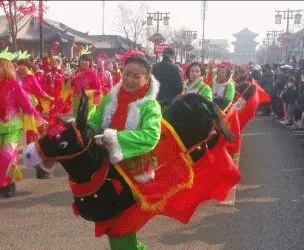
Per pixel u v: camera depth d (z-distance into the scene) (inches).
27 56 325.4
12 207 256.8
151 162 149.6
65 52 1430.9
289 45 1734.7
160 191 149.7
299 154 424.5
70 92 362.3
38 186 297.6
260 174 344.5
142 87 148.8
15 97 259.8
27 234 219.9
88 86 358.0
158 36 1040.2
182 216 155.9
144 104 146.8
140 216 147.6
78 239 214.7
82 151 134.8
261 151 435.5
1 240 212.4
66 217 243.3
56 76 506.0
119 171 143.3
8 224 231.9
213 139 170.1
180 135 159.3
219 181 169.8
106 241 212.7
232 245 211.5
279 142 487.8
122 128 148.5
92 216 143.9
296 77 604.1
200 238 218.5
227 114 251.0
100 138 137.6
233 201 265.9
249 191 298.0
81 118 135.9
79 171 137.2
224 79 301.3
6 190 271.6
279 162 387.9
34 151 134.2
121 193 145.0
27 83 315.6
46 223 234.2
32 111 260.7
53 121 140.4
